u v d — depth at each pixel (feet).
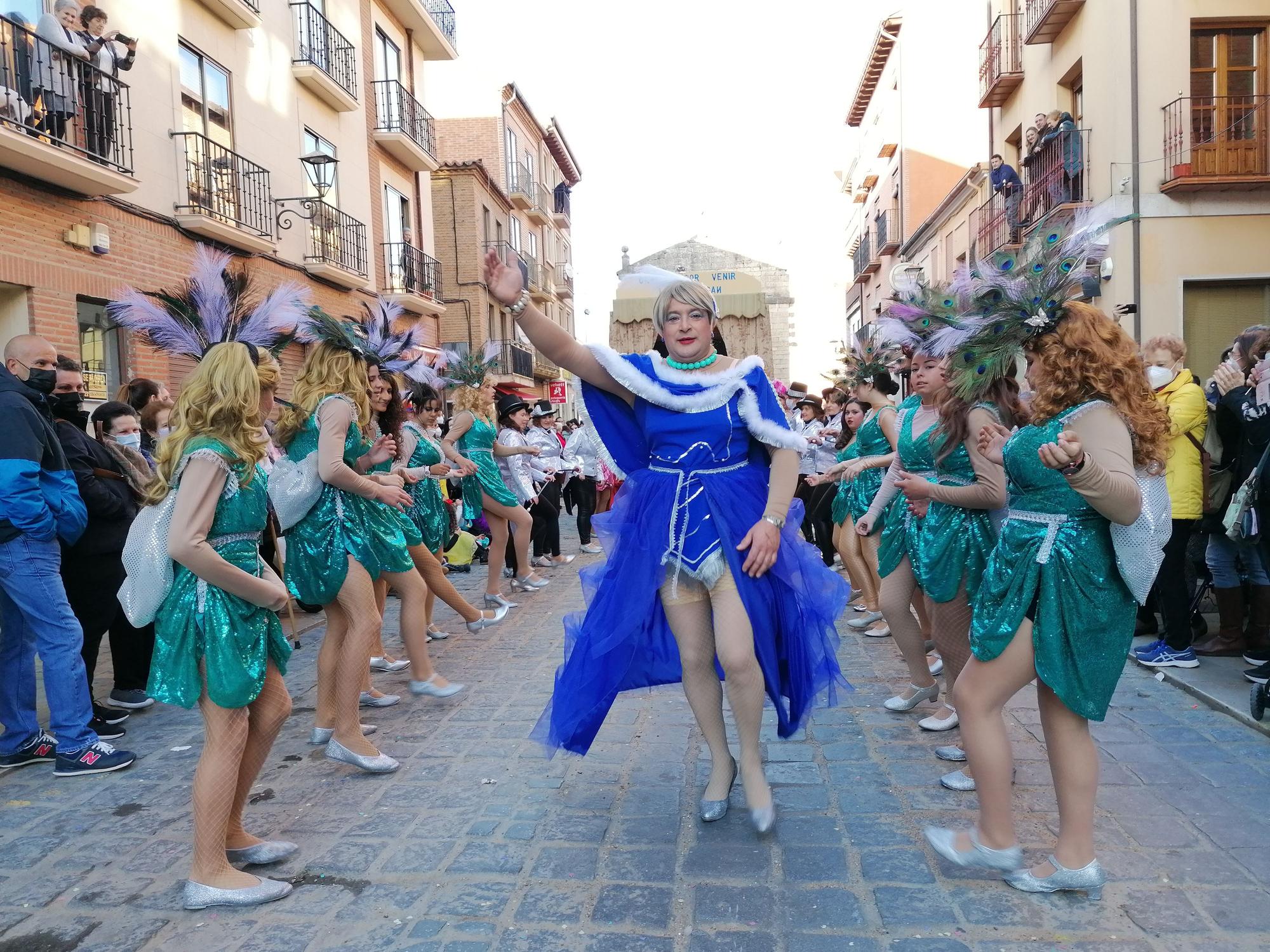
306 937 8.24
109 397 31.37
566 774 12.08
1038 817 10.28
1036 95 49.42
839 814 10.53
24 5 27.55
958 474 12.07
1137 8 38.11
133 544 8.76
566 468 35.50
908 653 14.11
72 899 9.07
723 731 10.62
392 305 15.46
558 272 126.52
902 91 81.82
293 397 13.01
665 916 8.40
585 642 10.57
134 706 15.64
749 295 35.96
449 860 9.66
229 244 37.96
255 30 41.86
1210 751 12.10
